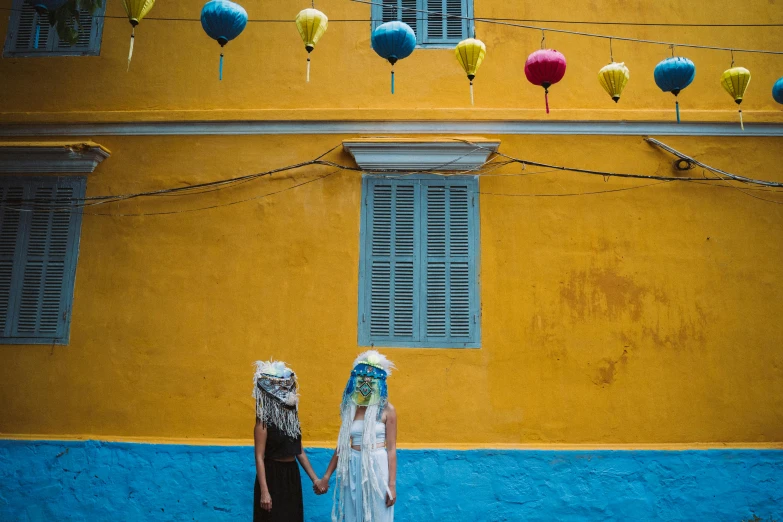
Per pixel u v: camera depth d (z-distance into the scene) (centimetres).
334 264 635
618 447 602
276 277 633
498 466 595
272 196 648
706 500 593
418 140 636
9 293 639
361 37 682
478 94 668
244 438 608
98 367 622
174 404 614
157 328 627
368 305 628
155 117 659
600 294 630
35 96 677
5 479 600
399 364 616
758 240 643
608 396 613
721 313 629
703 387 617
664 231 642
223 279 634
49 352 627
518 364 617
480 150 640
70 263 642
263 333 623
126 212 648
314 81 673
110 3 694
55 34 692
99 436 610
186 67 679
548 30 625
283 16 686
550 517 588
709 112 662
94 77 679
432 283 633
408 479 591
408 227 644
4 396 620
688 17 690
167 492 595
